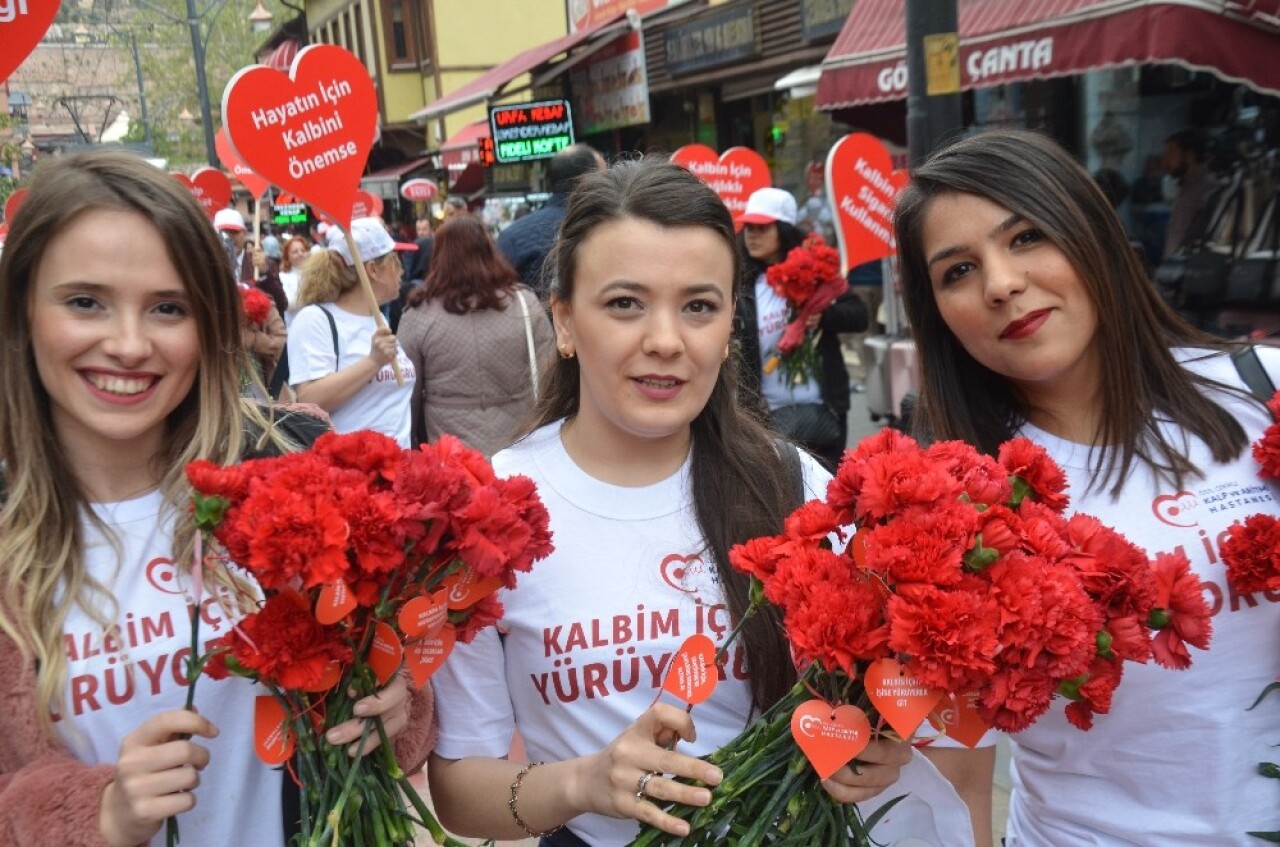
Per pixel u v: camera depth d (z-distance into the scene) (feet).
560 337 5.76
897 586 4.04
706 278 5.12
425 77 79.10
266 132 12.63
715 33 37.11
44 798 4.52
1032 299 5.53
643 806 4.46
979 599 3.88
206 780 5.30
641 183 5.20
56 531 5.19
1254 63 15.70
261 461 4.52
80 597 5.15
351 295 14.93
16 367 5.28
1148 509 5.60
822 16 30.78
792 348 15.48
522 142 40.65
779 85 29.96
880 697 4.02
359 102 13.24
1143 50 16.19
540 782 5.02
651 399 5.18
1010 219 5.46
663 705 4.64
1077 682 4.18
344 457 4.42
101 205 5.05
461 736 5.45
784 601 4.28
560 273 5.50
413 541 4.30
